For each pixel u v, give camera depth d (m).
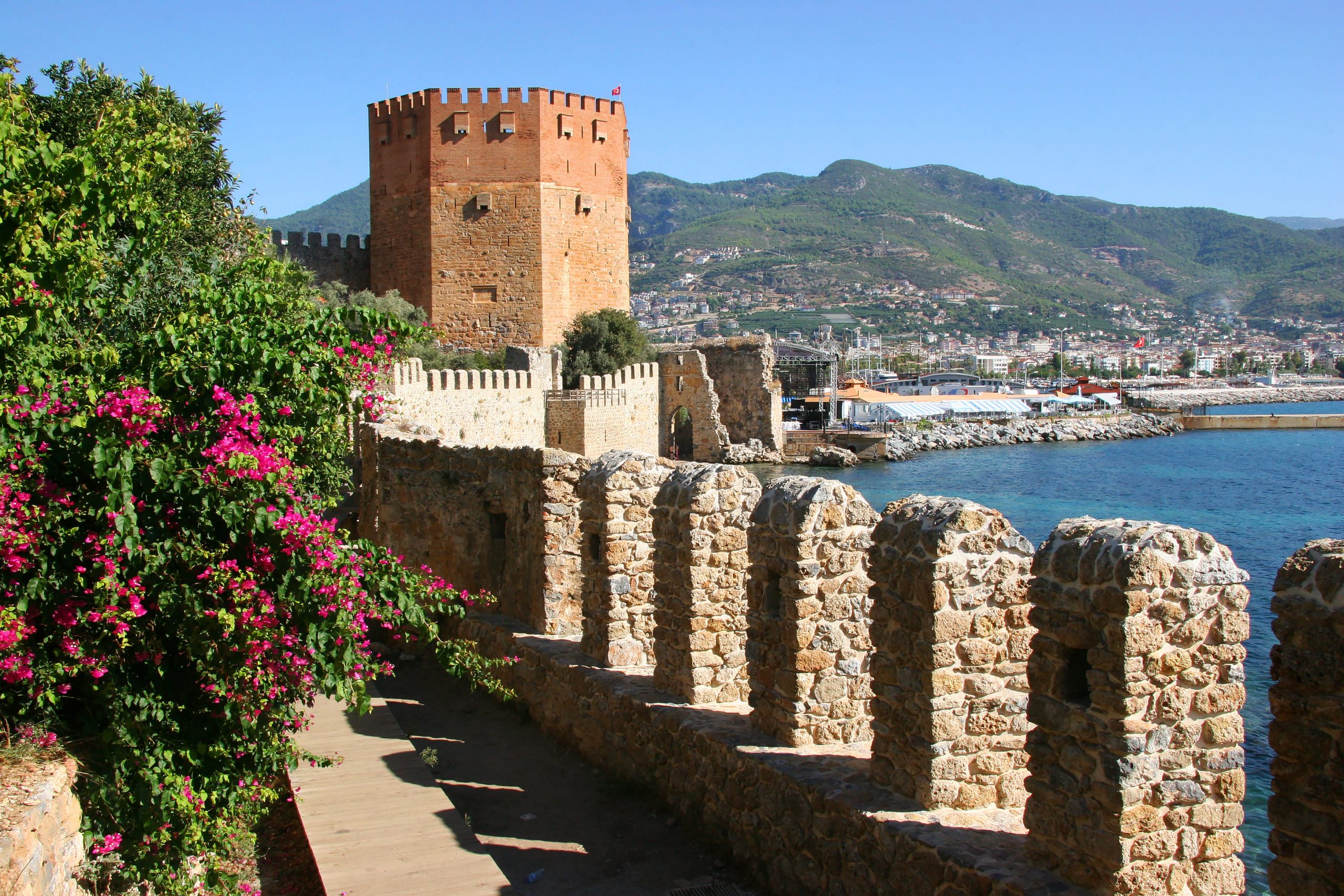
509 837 10.71
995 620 8.25
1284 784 6.00
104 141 11.03
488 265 81.94
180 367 9.09
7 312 9.21
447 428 52.91
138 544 8.17
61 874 7.23
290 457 9.65
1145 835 6.70
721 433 94.50
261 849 10.85
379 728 13.69
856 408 130.25
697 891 9.46
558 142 82.12
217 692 8.44
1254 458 103.06
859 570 9.76
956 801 8.23
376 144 84.75
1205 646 6.78
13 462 8.08
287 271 12.05
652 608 13.09
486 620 15.68
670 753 10.96
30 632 7.93
